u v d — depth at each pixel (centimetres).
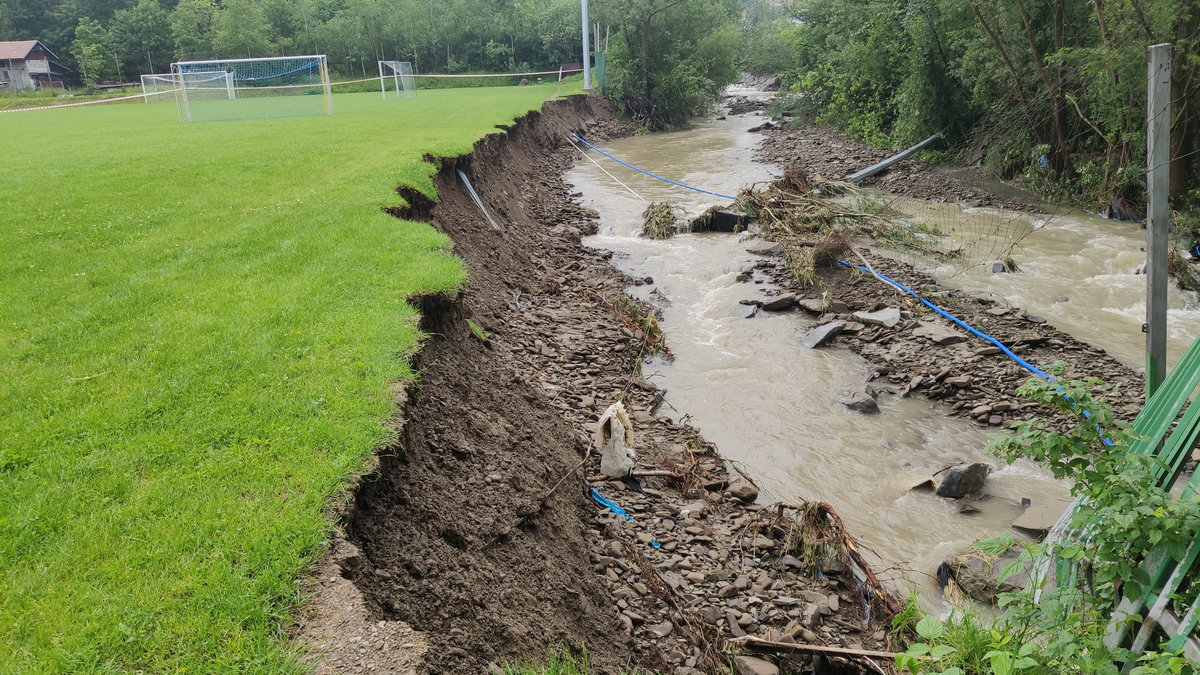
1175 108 1659
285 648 403
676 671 568
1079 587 518
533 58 6831
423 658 407
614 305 1373
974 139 2394
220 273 951
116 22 7250
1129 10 1661
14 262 995
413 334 771
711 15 4275
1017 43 2081
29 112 4234
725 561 722
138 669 388
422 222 1224
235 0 6656
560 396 1015
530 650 495
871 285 1431
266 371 688
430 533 549
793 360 1198
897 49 2823
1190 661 372
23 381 675
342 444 565
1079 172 2020
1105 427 492
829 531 732
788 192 1986
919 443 955
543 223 1953
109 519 493
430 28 6756
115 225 1170
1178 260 1411
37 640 400
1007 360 1119
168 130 2588
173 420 611
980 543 518
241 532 477
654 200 2250
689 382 1138
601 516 763
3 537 476
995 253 1636
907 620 599
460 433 690
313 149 1866
